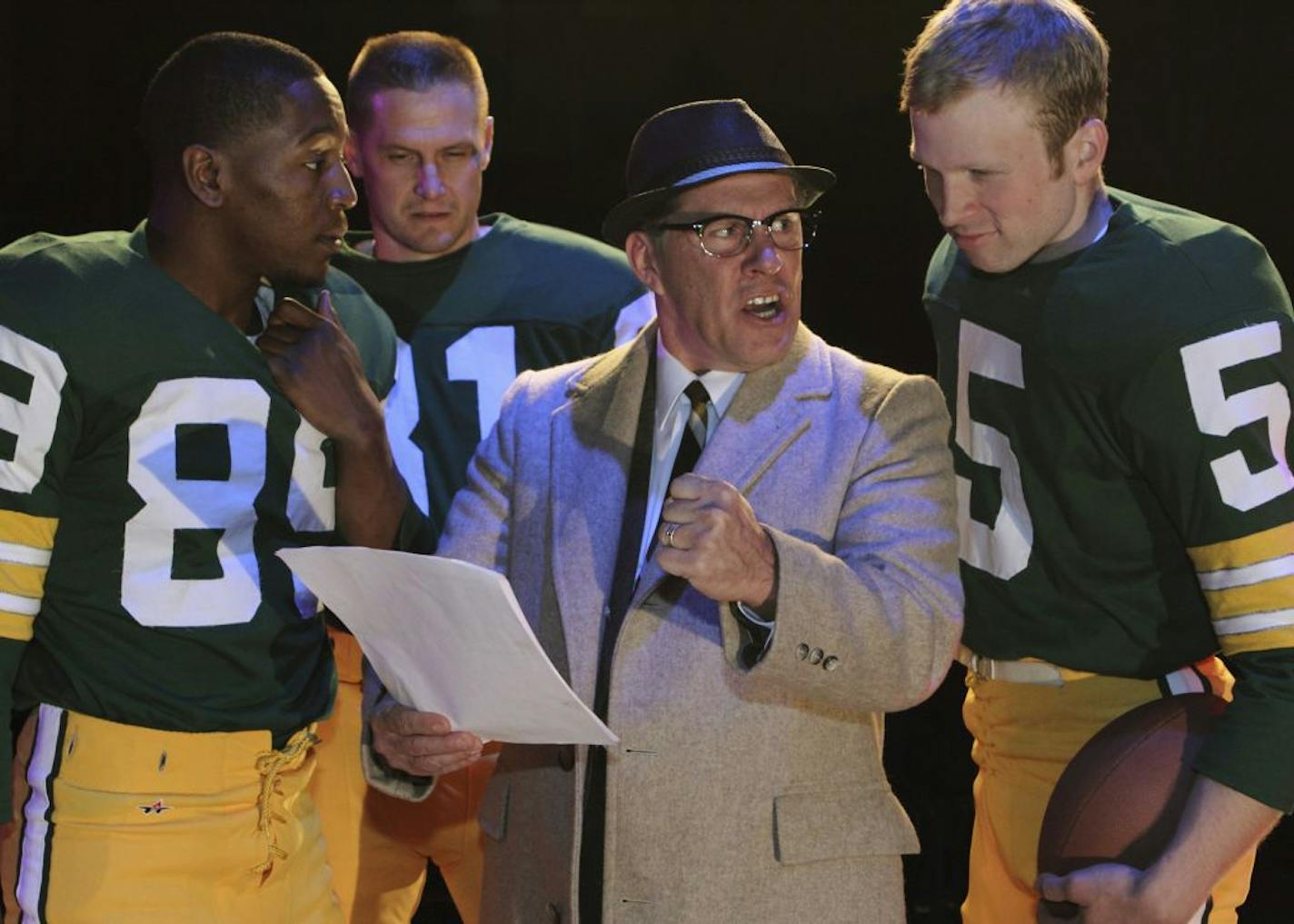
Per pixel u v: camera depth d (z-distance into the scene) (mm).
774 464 2545
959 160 2744
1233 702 2656
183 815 2844
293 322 3006
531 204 7277
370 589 2418
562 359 3867
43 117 6926
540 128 7285
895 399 2570
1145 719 2750
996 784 3125
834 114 7137
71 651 2836
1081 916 2645
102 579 2822
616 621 2561
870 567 2441
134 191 6969
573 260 3969
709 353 2607
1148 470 2779
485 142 3969
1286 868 5375
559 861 2553
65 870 2816
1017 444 2969
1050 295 2879
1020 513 2994
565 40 7250
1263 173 6621
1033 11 2736
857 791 2518
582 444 2676
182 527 2838
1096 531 2891
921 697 2453
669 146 2553
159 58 6977
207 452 2855
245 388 2891
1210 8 6633
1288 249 6598
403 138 3781
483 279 3912
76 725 2838
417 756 2564
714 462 2541
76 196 6945
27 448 2713
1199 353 2689
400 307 3891
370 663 2695
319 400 2965
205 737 2863
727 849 2451
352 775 3707
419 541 3229
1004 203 2758
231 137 2824
